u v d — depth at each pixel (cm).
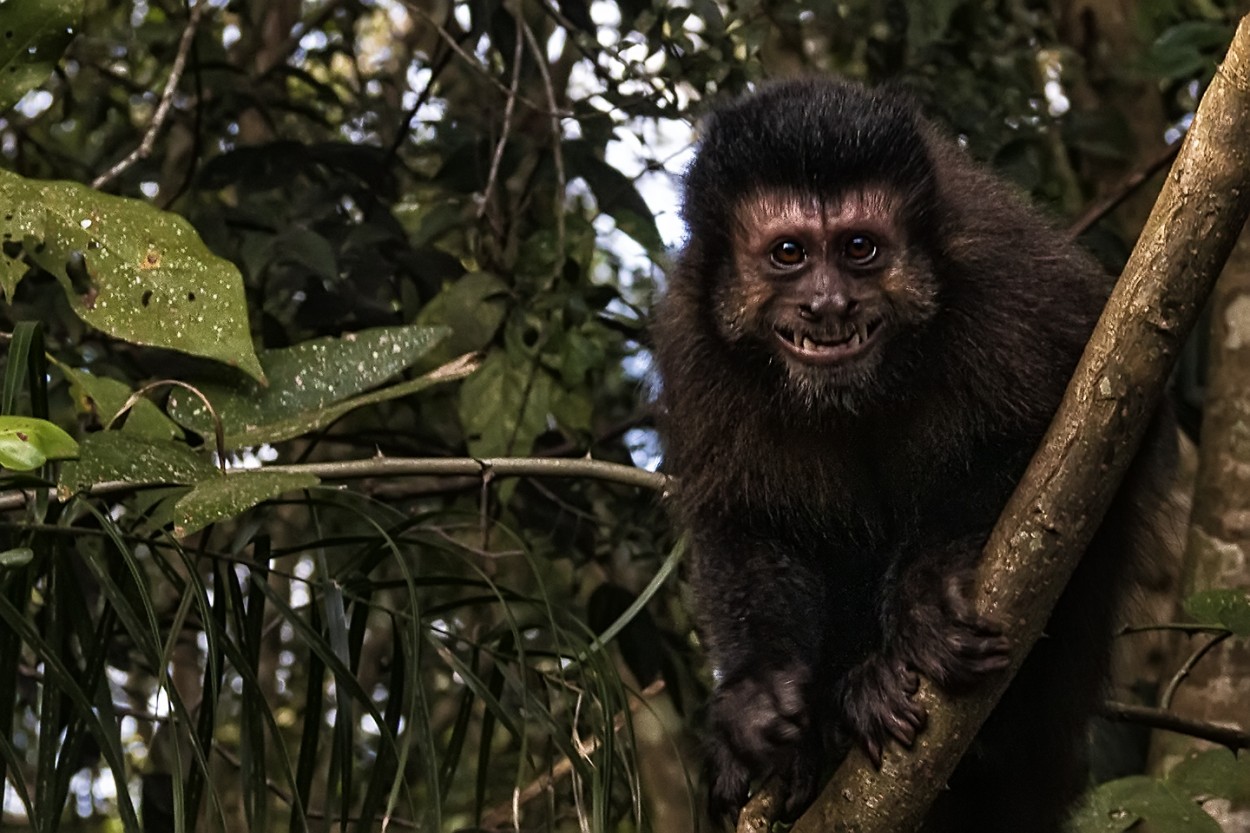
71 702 358
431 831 340
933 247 466
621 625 398
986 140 643
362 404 404
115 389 401
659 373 506
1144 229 347
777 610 462
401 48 903
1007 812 479
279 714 888
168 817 544
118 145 739
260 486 341
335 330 642
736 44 617
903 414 473
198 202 680
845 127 466
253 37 795
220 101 706
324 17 774
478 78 694
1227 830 575
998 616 365
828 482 489
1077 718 465
